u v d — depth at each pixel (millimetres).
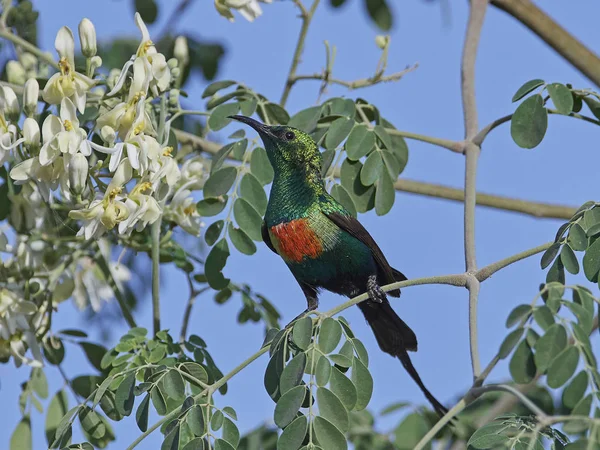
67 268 11617
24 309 10586
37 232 11289
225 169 10891
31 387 10734
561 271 8281
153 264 10711
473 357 8375
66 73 9328
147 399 8609
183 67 12664
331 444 7746
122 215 9094
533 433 7324
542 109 9734
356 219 11125
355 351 8250
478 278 8820
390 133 11289
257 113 11766
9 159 10281
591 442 6977
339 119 11258
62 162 9039
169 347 10031
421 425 11344
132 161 9023
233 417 8234
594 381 7234
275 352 8461
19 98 10211
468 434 11398
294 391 7906
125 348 9867
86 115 10109
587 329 7434
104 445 9969
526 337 7520
